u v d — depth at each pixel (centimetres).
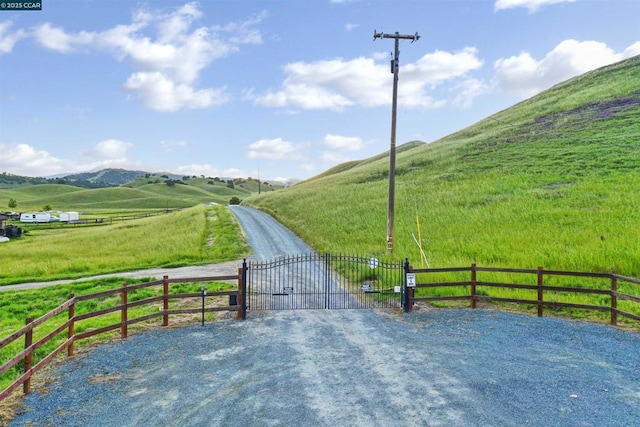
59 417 733
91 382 883
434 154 5950
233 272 2303
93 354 1055
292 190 7944
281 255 2853
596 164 3644
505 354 1021
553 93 7431
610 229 2197
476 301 1550
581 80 7412
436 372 911
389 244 2325
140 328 1284
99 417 733
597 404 759
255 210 6162
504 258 2025
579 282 1628
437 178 4528
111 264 2748
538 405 756
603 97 5825
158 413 746
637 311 1354
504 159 4616
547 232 2328
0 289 2148
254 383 870
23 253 3400
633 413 726
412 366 948
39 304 1727
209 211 6147
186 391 836
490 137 5919
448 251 2261
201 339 1170
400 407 752
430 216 3183
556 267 1792
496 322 1300
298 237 3588
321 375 903
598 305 1373
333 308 1519
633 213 2403
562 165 3847
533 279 1681
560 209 2708
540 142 4894
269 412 743
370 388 834
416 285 1448
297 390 831
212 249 3161
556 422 697
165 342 1145
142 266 2623
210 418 725
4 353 1097
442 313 1420
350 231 3209
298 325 1297
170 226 4591
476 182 3956
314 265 2453
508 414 724
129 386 862
